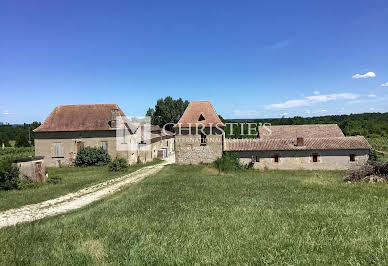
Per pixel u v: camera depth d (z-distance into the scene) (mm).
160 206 11109
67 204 12852
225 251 6020
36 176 17891
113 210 10570
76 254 6160
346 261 5367
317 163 27172
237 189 15055
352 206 9891
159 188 15852
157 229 7887
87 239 7242
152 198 12852
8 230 8422
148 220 8906
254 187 15656
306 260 5402
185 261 5613
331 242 6332
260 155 27781
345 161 26938
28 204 12906
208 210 10016
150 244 6539
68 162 29188
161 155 39312
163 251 6113
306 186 15469
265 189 14867
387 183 15562
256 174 23734
